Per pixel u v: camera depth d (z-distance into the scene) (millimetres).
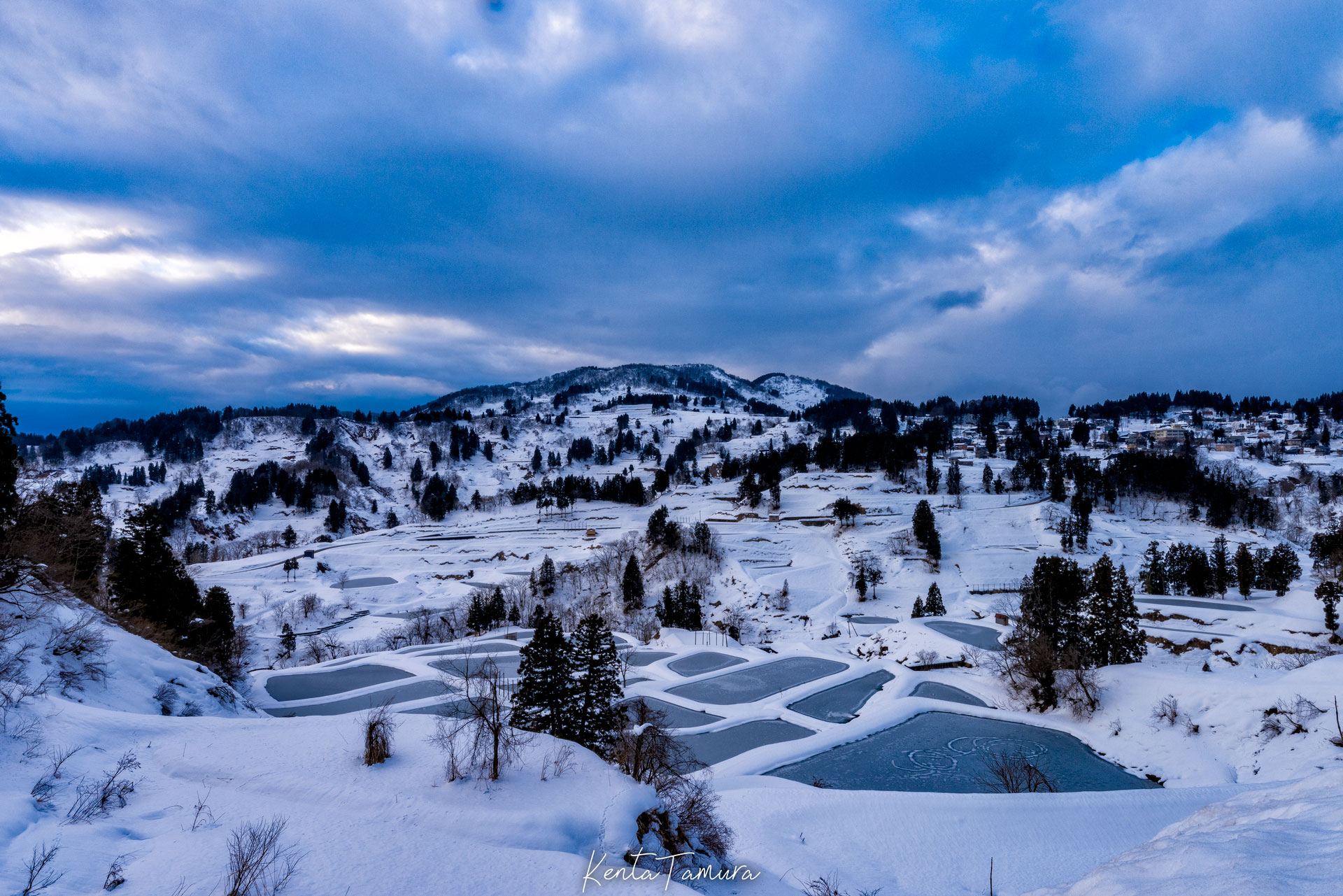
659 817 23438
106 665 33344
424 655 86250
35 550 36281
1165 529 157000
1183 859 10594
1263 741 42250
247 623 114250
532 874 17391
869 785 45906
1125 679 55719
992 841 31984
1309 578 104812
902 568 131375
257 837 17422
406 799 21078
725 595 122562
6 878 13859
